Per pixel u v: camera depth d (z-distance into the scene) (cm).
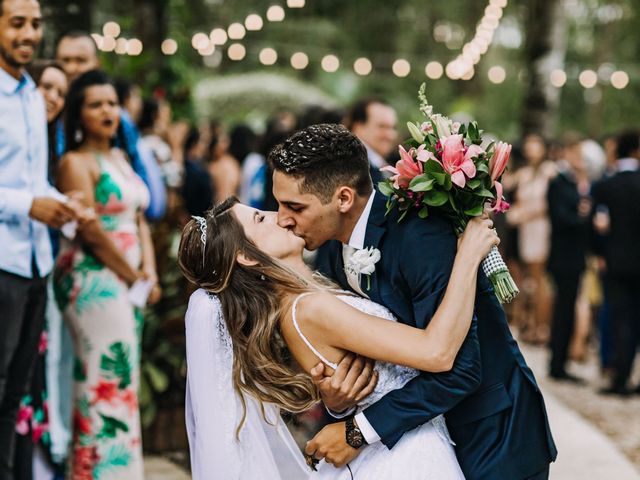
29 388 368
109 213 387
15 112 338
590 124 2208
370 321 222
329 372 226
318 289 233
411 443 229
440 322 220
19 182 341
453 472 232
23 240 335
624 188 664
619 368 677
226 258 231
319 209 232
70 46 455
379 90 2280
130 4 1108
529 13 1293
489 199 240
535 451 241
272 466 235
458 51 2434
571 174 725
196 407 234
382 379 229
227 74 2295
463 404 239
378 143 479
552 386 708
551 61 1231
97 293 378
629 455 525
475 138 239
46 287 357
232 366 232
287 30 2208
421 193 232
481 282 243
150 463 460
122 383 385
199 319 233
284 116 779
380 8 2358
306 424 387
